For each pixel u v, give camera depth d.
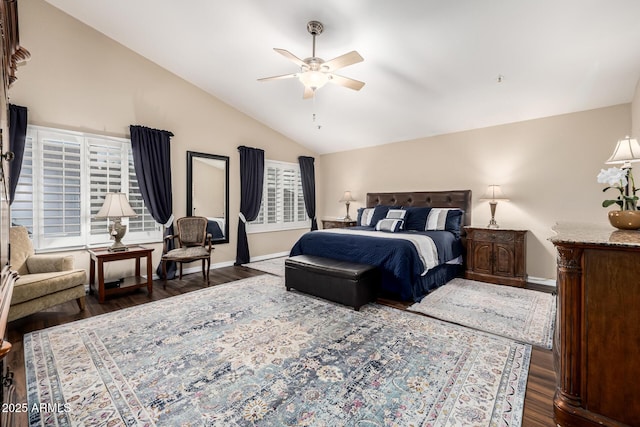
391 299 3.35
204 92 4.80
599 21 2.39
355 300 2.97
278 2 2.80
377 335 2.44
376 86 3.86
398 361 2.05
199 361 2.06
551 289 3.69
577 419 1.40
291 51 3.48
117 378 1.87
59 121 3.44
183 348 2.24
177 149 4.49
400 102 4.15
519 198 4.15
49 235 3.39
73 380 1.85
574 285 1.43
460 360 2.06
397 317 2.82
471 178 4.60
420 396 1.69
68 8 3.40
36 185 3.28
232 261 5.20
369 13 2.71
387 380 1.84
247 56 3.78
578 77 3.11
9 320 2.49
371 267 3.17
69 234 3.52
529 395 1.70
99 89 3.74
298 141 6.31
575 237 1.49
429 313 2.92
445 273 3.99
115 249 3.46
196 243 4.53
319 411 1.58
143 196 4.04
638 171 3.10
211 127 4.89
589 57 2.81
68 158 3.51
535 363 2.03
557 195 3.86
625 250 1.29
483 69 3.21
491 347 2.24
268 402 1.65
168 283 4.03
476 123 4.40
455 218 4.34
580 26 2.47
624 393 1.33
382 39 3.02
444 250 3.83
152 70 4.20
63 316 2.87
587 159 3.66
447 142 4.85
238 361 2.06
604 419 1.35
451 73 3.35
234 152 5.21
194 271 4.66
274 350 2.21
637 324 1.30
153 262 4.23
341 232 4.16
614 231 1.76
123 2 3.20
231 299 3.35
